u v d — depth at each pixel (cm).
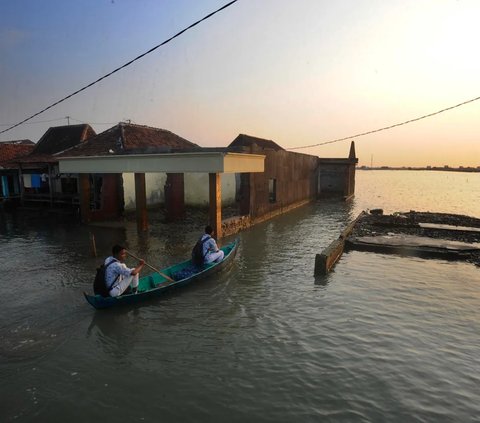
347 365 598
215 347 658
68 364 604
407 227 1791
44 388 540
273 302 866
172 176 1934
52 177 2392
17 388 540
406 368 591
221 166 1423
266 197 2141
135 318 777
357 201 3594
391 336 698
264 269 1137
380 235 1587
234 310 820
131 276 854
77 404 505
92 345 666
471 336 701
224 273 1088
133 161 1630
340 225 2025
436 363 607
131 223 1900
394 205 3338
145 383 552
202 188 2394
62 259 1234
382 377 566
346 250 1402
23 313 800
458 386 546
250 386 543
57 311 810
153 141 2248
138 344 670
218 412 488
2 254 1307
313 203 3278
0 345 665
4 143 3119
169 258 1241
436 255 1284
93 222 1925
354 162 3603
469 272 1106
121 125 2197
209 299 883
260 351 643
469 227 1770
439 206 3316
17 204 2516
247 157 1711
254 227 1894
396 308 830
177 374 575
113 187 2027
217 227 1490
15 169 2570
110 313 799
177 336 700
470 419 477
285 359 616
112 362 610
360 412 487
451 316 790
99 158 1727
